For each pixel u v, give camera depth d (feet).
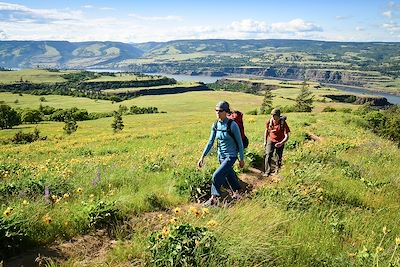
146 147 82.89
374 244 21.20
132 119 375.45
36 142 148.46
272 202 26.27
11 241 17.60
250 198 27.61
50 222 19.48
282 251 18.10
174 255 15.84
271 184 31.78
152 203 25.22
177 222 19.93
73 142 121.80
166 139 102.78
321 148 53.47
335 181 35.73
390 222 25.95
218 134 27.55
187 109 614.34
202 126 157.17
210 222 18.03
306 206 26.71
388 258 19.08
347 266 17.67
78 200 25.86
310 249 19.25
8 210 18.76
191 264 15.65
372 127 140.05
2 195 27.17
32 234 18.76
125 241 19.15
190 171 32.73
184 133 117.91
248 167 39.40
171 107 638.12
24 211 20.90
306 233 21.56
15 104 645.51
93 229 20.49
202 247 16.21
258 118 160.04
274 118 38.91
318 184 32.78
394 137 131.75
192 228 17.25
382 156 56.54
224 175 27.04
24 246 18.02
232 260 16.38
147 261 16.56
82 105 642.22
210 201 26.09
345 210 27.68
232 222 20.15
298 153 47.39
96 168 42.42
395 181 38.99
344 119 141.38
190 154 53.78
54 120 437.17
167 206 25.43
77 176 36.42
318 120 129.80
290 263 17.57
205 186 28.96
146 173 36.96
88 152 81.66
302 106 392.27
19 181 31.12
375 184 36.52
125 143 101.35
